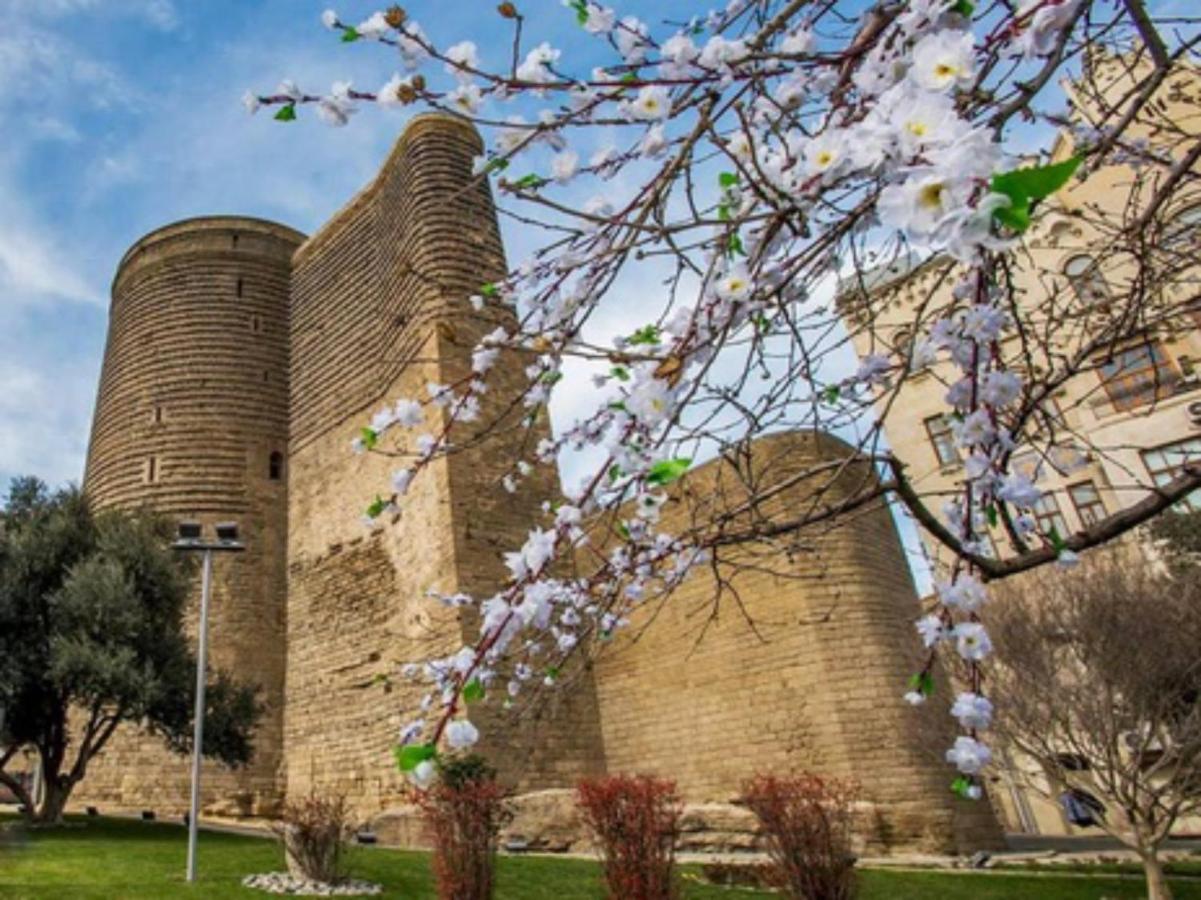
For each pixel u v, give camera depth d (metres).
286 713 22.19
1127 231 2.61
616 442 2.15
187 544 11.52
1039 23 1.48
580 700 17.17
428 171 21.14
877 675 14.55
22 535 17.67
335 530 22.67
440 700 1.96
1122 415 19.06
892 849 13.30
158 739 21.83
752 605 15.99
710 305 2.03
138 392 26.89
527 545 2.09
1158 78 2.16
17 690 15.55
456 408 2.89
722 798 15.19
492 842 8.76
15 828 14.53
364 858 11.48
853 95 1.95
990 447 1.91
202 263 28.70
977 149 1.10
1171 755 10.06
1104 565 12.84
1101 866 12.18
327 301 26.31
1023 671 11.08
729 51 1.94
